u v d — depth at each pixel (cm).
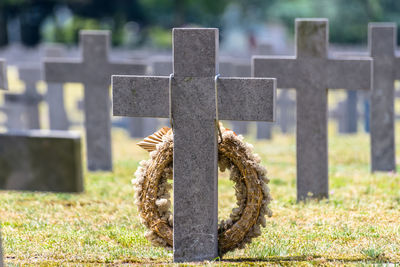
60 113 2916
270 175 2098
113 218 1459
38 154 731
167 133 1141
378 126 2094
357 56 2823
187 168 1082
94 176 2052
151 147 1166
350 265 1023
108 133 2172
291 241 1232
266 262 1046
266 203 1112
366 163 2375
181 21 11619
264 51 3353
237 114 1051
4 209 1523
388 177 1992
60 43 10962
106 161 2181
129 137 3294
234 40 14500
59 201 1639
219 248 1118
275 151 2673
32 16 11488
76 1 11188
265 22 12888
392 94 2070
